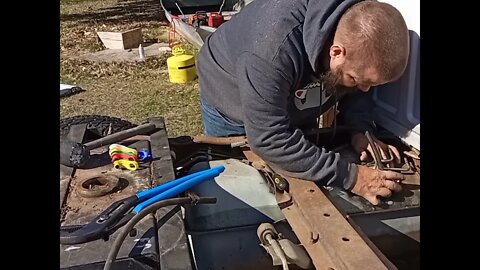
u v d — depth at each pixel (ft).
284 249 4.56
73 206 4.50
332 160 5.24
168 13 24.89
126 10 33.88
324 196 4.93
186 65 18.66
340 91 5.98
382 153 5.86
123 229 3.92
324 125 6.88
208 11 25.55
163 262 3.77
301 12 5.36
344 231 4.32
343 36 4.99
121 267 3.77
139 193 4.45
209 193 5.33
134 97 17.39
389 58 4.91
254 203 5.24
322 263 4.16
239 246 5.10
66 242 4.01
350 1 5.07
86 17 32.12
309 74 5.60
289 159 5.27
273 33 5.30
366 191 5.26
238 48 6.05
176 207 4.41
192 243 5.07
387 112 6.32
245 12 6.19
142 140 5.76
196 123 14.76
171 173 5.00
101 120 6.68
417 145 5.88
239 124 6.69
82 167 5.15
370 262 3.92
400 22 4.95
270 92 5.28
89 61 21.88
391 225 5.20
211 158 6.12
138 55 22.52
